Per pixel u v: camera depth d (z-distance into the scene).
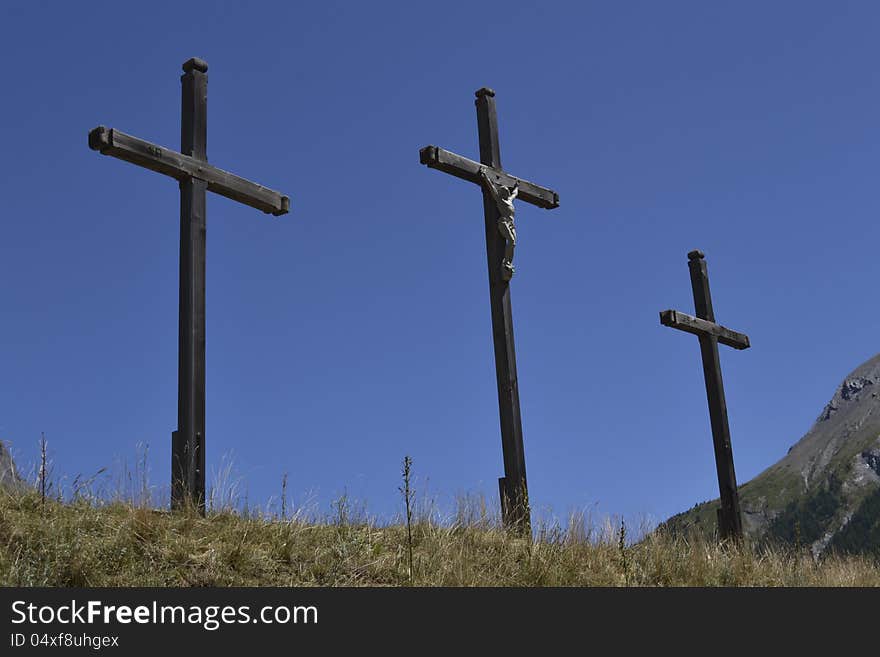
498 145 12.66
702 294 15.89
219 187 10.28
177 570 7.18
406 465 8.14
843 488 197.75
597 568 9.01
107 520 7.57
